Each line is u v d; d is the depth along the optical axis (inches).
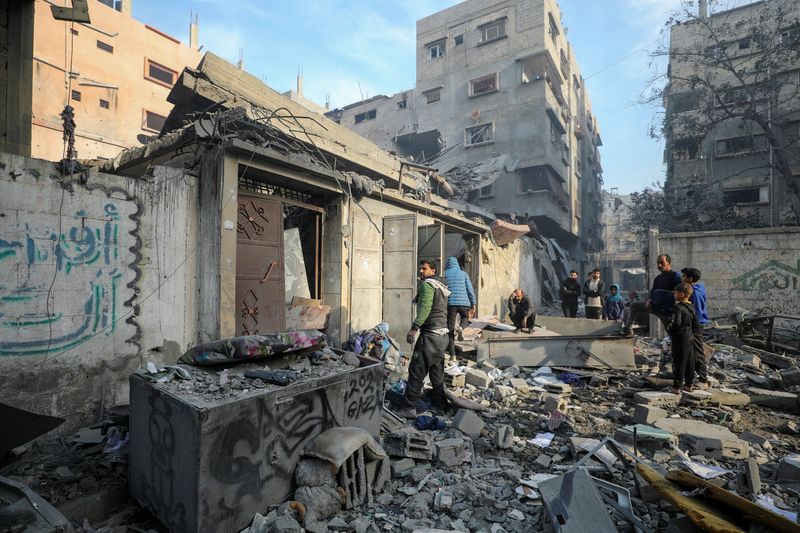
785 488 109.7
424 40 1092.5
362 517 94.3
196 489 77.8
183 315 179.3
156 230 168.4
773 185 785.6
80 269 143.4
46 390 134.4
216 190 184.4
